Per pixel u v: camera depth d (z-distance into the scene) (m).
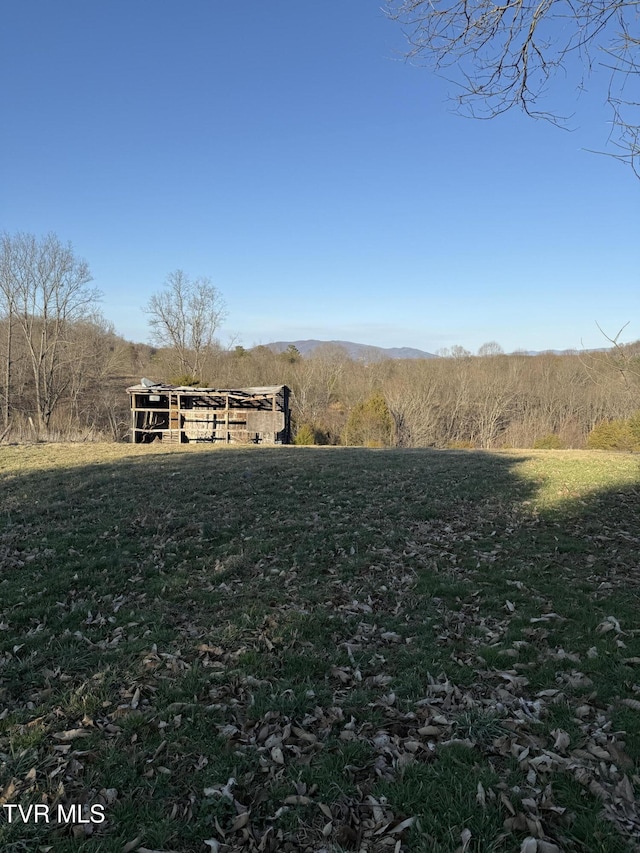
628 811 2.29
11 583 5.24
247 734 2.95
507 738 2.80
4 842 2.23
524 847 2.12
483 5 3.68
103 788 2.56
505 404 38.00
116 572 5.57
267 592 5.04
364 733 2.93
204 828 2.31
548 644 3.91
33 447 16.33
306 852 2.18
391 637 4.12
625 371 8.19
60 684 3.51
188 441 26.28
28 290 35.47
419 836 2.22
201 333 48.72
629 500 8.47
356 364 54.28
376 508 8.04
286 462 12.27
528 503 8.39
